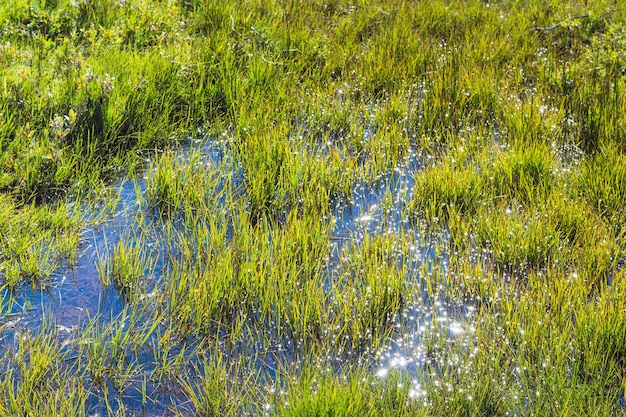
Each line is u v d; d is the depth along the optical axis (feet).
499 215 15.58
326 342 12.44
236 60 21.98
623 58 22.89
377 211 16.29
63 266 13.92
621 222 15.33
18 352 11.80
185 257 14.33
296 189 16.56
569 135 19.12
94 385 11.40
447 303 13.48
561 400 11.10
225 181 16.80
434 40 25.13
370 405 10.85
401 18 26.50
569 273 13.83
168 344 12.19
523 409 11.18
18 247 13.88
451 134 19.19
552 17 27.27
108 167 16.92
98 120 17.72
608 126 18.90
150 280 13.75
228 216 15.76
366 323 12.65
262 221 15.65
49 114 17.67
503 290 13.42
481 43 24.32
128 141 18.11
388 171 17.65
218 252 14.28
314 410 10.48
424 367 12.09
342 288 13.74
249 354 12.23
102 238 14.84
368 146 18.66
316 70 22.25
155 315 12.75
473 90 20.90
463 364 11.80
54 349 11.93
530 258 14.40
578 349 12.04
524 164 17.02
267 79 21.01
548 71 22.47
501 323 12.68
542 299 12.97
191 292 13.00
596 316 12.41
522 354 11.97
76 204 15.55
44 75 18.75
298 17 25.57
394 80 22.08
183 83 20.20
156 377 11.64
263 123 18.97
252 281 13.39
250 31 23.30
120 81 19.21
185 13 24.35
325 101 20.44
